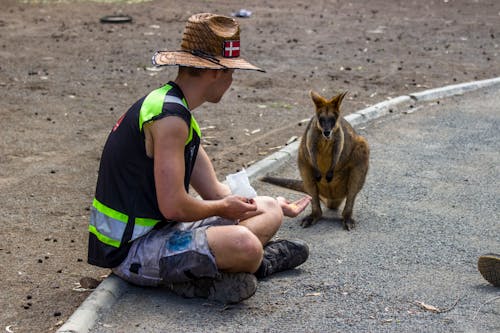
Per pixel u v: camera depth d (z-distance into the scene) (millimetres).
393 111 11977
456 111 11969
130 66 14844
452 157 9711
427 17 20609
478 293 6016
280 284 6156
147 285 5855
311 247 6992
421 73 14484
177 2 22297
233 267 5633
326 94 13000
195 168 6188
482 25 19438
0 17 19375
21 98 12500
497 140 10438
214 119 11594
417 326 5500
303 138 7652
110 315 5637
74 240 7391
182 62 5477
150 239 5664
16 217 7891
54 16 19766
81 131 10891
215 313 5660
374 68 14891
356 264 6590
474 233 7312
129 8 21156
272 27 18891
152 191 5590
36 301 6156
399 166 9359
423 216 7766
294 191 8625
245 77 14125
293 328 5461
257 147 10266
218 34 5547
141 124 5457
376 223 7598
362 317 5633
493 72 14570
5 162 9555
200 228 5641
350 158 7480
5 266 6781
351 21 19891
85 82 13617
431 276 6355
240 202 5664
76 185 8844
